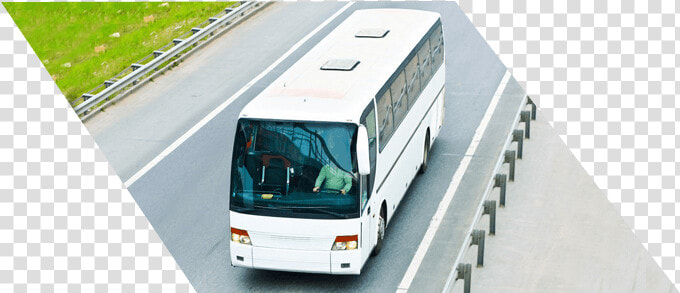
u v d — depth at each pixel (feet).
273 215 49.39
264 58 86.28
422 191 62.49
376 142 52.31
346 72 55.62
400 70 58.39
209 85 81.10
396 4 99.35
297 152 49.16
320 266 49.80
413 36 63.62
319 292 50.88
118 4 101.30
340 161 49.01
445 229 57.41
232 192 49.80
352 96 51.78
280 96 51.57
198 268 53.47
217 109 76.43
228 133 72.23
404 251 54.95
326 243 49.44
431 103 66.23
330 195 49.06
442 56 69.87
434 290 50.93
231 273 53.01
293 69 56.44
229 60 86.17
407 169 60.34
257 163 49.42
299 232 49.42
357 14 68.85
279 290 51.16
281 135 49.21
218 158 68.18
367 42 61.67
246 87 80.28
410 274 52.49
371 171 51.34
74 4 101.40
